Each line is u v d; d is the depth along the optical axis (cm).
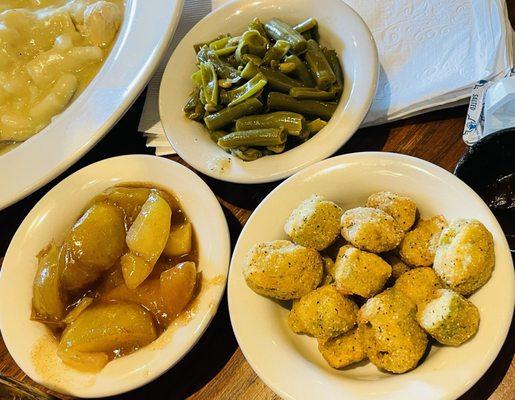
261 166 26
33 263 27
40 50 37
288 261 21
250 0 32
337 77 29
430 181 22
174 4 33
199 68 31
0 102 36
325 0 30
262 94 29
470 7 30
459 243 19
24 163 30
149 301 25
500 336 18
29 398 21
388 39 31
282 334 22
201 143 29
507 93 24
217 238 25
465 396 21
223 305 25
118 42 35
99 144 33
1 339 28
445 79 28
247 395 23
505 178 23
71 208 29
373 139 29
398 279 21
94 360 23
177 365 25
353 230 21
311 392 19
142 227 25
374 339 20
